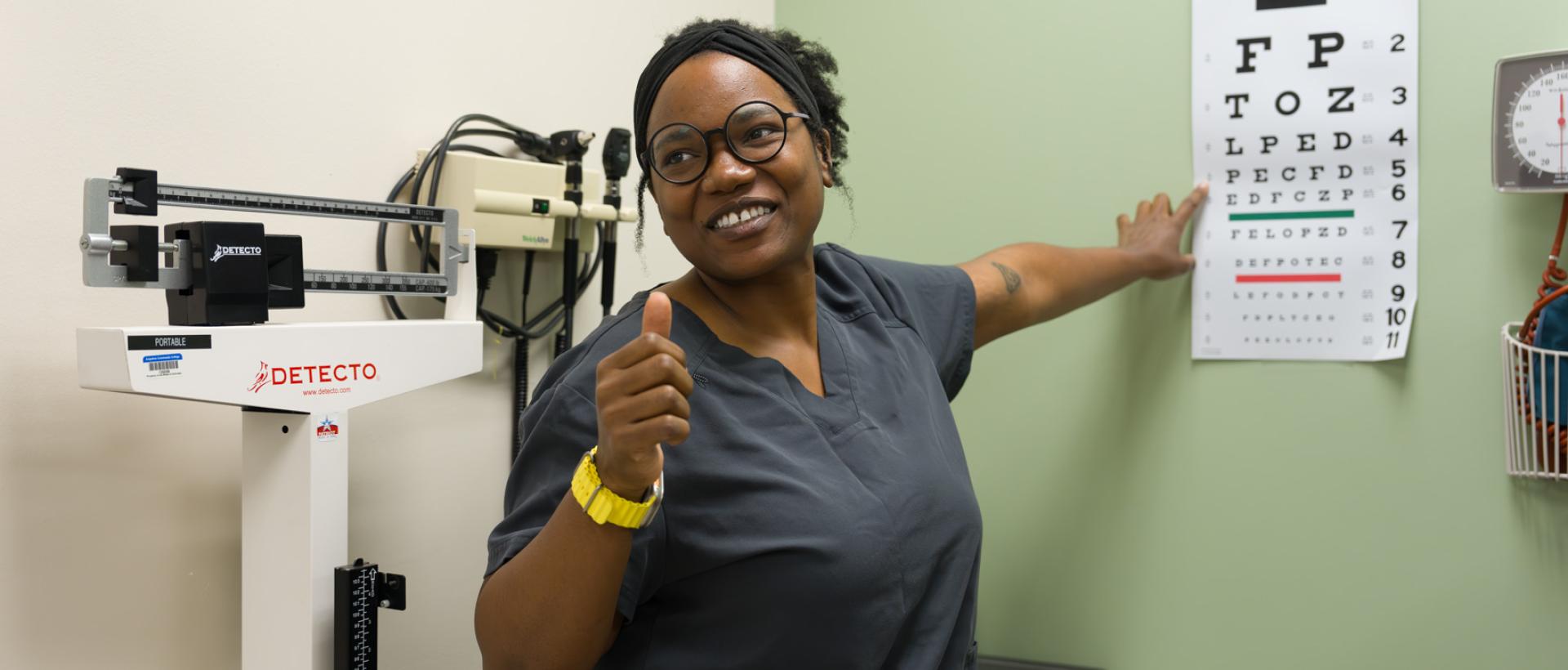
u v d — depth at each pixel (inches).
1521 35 63.9
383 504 55.9
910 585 39.6
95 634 44.4
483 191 56.2
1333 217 68.1
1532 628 64.4
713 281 42.4
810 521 37.2
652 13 74.5
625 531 32.6
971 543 43.0
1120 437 74.3
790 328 43.5
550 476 37.7
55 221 42.8
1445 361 66.1
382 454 55.9
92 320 44.4
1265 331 70.0
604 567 32.7
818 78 45.5
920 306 53.3
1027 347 76.8
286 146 50.9
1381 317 67.1
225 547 49.8
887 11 80.3
